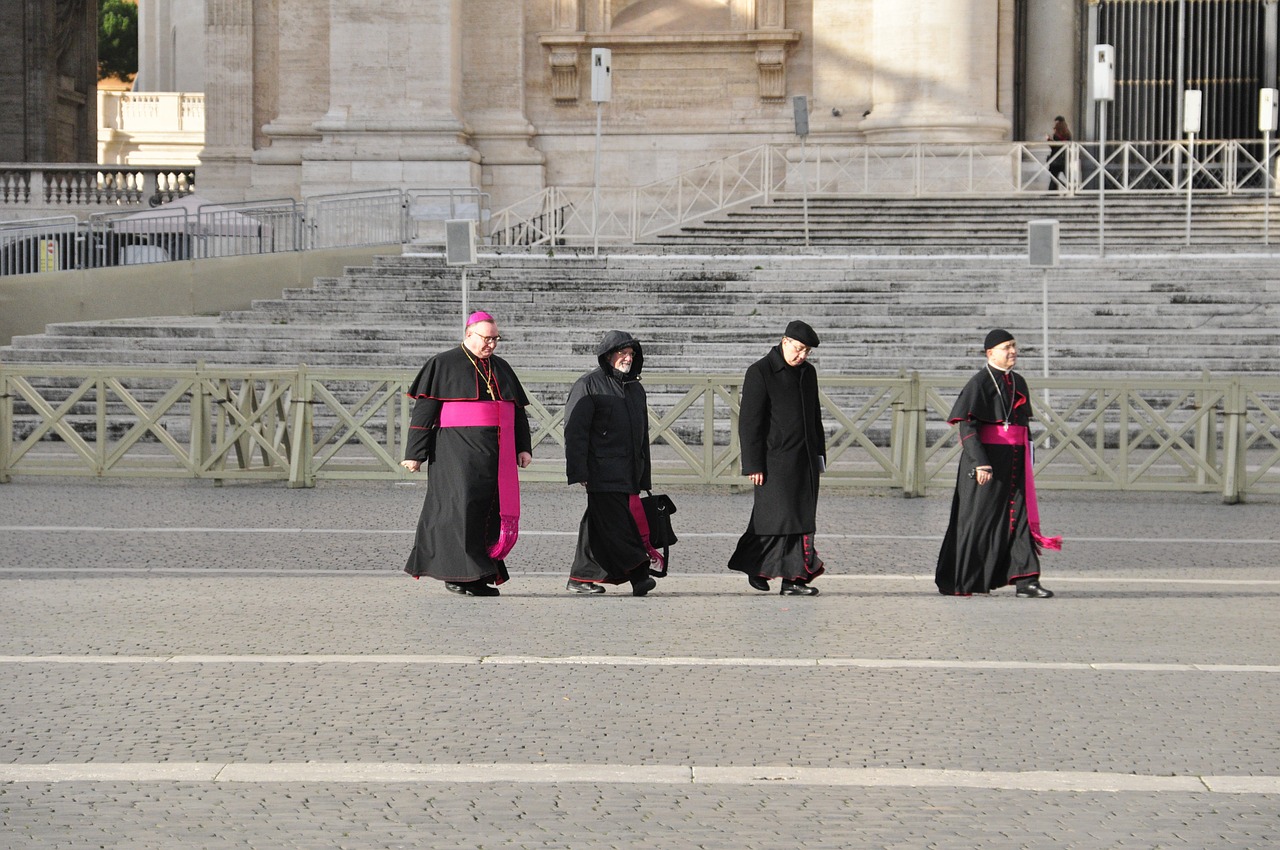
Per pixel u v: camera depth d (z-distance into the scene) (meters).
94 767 8.56
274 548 16.55
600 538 14.02
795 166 43.97
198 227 38.22
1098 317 29.77
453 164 44.47
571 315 31.08
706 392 21.27
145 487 21.31
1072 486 20.95
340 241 41.53
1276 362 27.69
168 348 30.25
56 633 12.14
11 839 7.43
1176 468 22.58
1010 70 45.69
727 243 38.84
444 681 10.61
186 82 96.56
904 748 9.04
